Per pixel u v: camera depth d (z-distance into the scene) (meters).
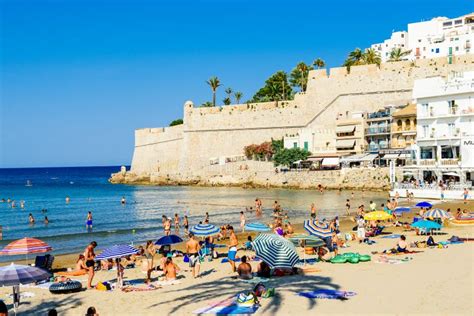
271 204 75.19
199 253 30.84
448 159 69.62
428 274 23.11
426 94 72.94
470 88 68.31
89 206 84.31
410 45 174.00
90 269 24.30
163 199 93.44
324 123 115.06
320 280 22.78
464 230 40.34
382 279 22.48
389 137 99.12
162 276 26.08
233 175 118.38
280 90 153.62
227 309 18.17
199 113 135.12
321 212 63.09
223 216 62.69
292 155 108.12
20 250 29.17
